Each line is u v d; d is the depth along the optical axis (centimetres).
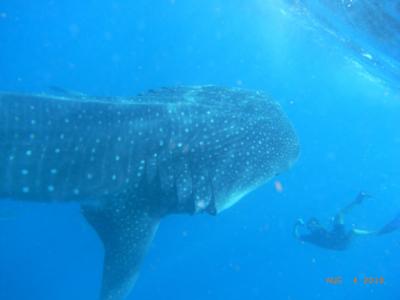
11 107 519
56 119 534
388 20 970
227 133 591
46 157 527
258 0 4256
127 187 564
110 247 552
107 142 550
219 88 707
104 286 524
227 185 560
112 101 583
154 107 584
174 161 560
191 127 579
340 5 1158
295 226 1605
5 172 515
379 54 1393
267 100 695
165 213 574
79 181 544
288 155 623
